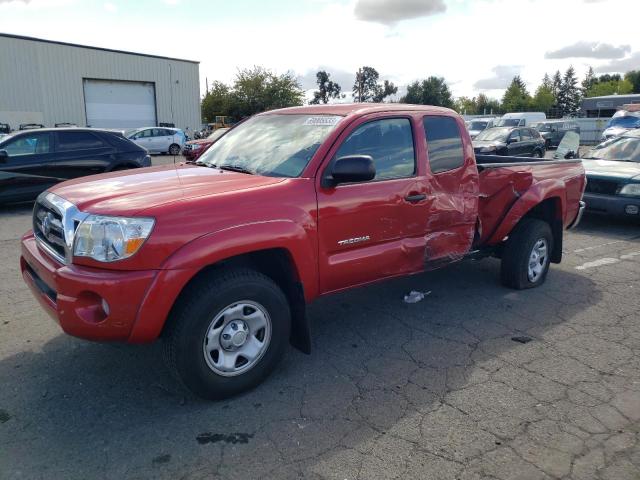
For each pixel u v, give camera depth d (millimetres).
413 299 5133
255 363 3359
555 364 3850
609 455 2811
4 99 31125
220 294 3086
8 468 2658
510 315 4793
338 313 4812
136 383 3510
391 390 3455
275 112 4633
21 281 5613
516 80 97125
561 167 5730
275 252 3463
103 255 2854
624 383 3588
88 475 2621
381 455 2787
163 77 36562
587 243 7723
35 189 10031
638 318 4766
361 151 3881
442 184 4391
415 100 83500
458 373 3697
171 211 2939
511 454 2807
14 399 3303
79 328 2904
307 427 3035
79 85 33469
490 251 5293
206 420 3098
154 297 2855
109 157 10859
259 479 2602
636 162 9336
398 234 4078
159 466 2693
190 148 17812
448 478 2615
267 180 3512
